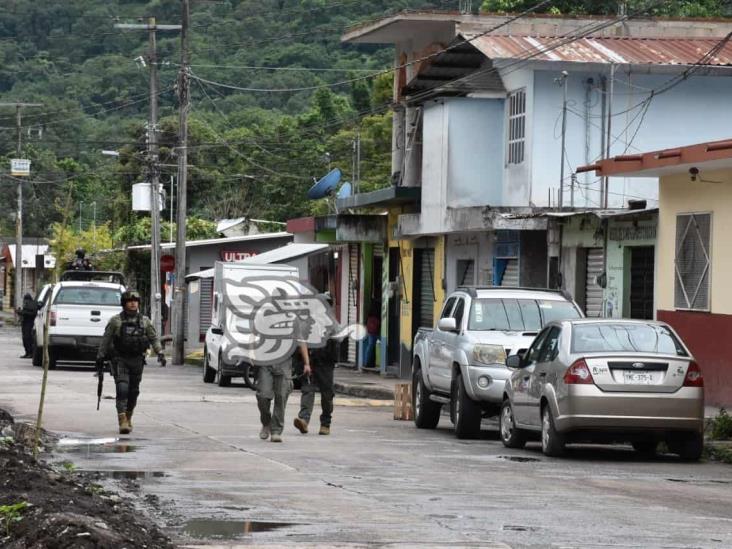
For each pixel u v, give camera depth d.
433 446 29.34
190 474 22.50
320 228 66.19
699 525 17.67
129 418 30.58
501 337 32.19
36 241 137.88
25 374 54.56
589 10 66.94
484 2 69.62
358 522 17.39
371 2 106.19
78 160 132.12
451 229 49.44
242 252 92.00
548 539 16.20
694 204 37.53
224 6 114.44
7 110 128.88
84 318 58.03
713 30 57.72
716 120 48.22
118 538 14.52
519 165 48.97
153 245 76.56
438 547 15.52
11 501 16.62
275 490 20.58
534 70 47.84
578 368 26.11
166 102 127.62
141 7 138.75
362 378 58.03
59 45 138.25
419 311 58.53
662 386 26.03
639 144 47.94
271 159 108.50
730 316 35.75
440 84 55.31
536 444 30.78
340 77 108.94
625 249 41.22
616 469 24.97
